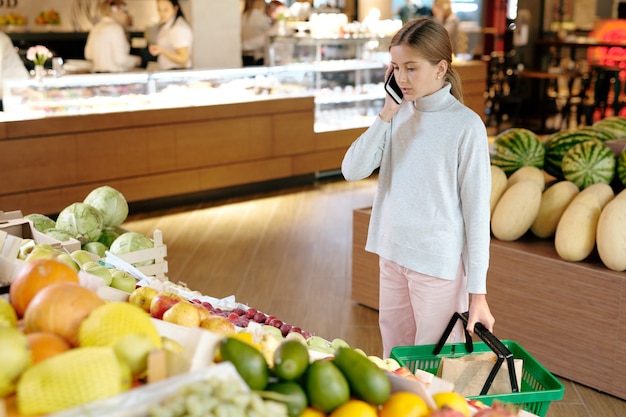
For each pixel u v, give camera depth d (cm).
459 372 265
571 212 398
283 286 545
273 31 985
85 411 127
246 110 813
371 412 148
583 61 1428
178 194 778
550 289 400
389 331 308
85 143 700
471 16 1641
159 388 133
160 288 295
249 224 712
